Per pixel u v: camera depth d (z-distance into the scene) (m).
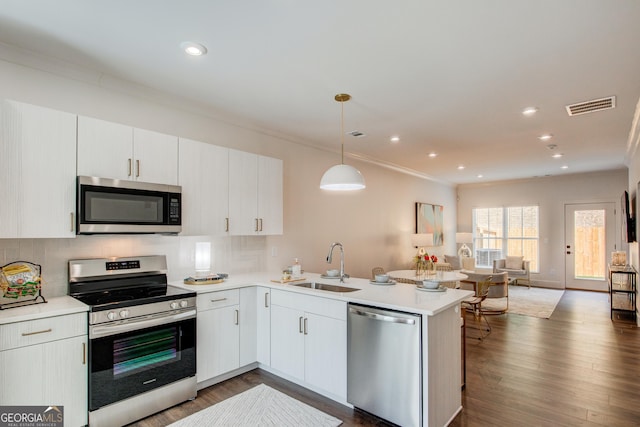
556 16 1.98
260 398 2.77
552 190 8.20
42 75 2.52
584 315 5.53
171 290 2.82
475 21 2.03
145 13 1.96
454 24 2.06
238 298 3.16
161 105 3.22
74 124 2.40
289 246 4.52
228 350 3.06
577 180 7.89
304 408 2.61
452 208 9.33
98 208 2.43
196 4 1.87
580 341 4.23
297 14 1.97
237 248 3.86
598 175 7.63
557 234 8.12
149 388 2.49
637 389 2.94
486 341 4.23
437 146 5.12
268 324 3.21
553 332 4.61
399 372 2.28
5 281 2.21
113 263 2.82
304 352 2.90
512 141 4.83
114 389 2.32
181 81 2.89
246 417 2.49
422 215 7.69
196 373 2.79
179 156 3.00
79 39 2.25
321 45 2.31
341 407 2.63
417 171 7.34
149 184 2.72
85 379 2.22
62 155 2.34
